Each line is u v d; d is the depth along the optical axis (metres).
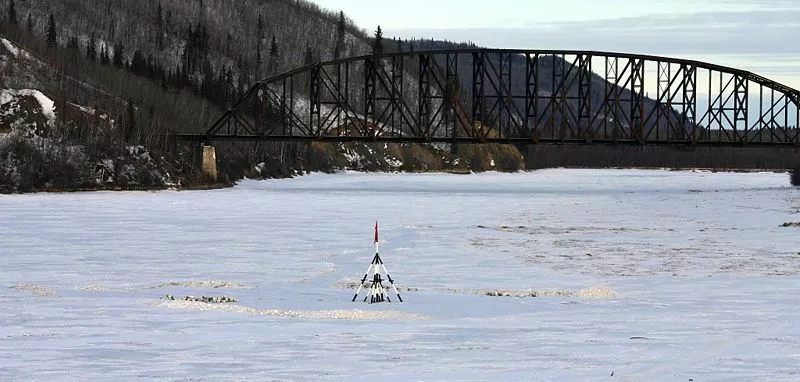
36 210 136.00
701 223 121.19
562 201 171.88
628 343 42.28
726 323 47.84
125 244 89.75
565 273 70.44
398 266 74.38
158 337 43.31
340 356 39.34
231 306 51.56
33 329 45.19
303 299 55.72
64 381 35.09
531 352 40.25
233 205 152.75
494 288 61.91
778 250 87.38
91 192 190.75
